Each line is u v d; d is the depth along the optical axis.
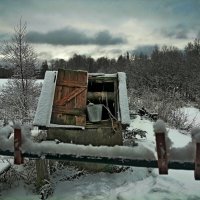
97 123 7.02
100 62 87.81
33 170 6.75
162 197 5.95
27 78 17.70
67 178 6.81
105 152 3.61
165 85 34.31
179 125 14.02
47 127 6.79
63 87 7.42
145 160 3.49
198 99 27.08
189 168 3.30
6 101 16.53
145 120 14.30
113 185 6.61
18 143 3.61
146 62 40.47
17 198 6.11
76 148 3.68
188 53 48.06
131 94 20.23
